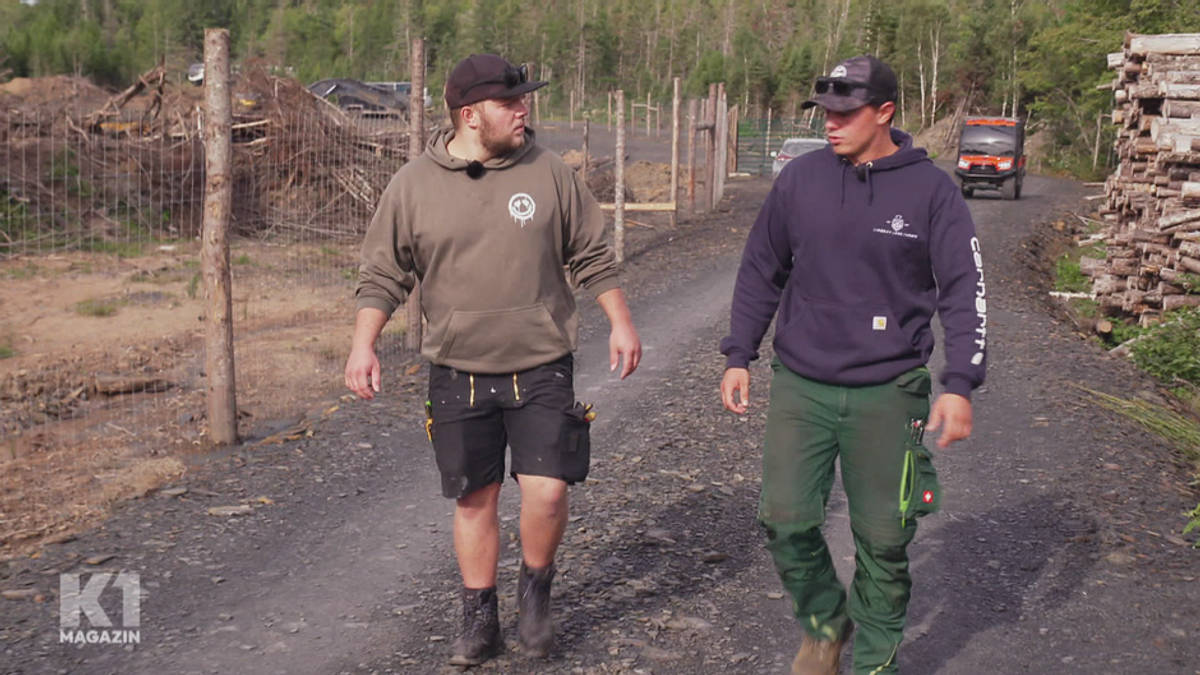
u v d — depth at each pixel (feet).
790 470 9.53
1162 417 21.39
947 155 197.98
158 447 20.49
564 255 10.73
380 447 19.31
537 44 433.48
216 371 20.22
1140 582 13.05
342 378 26.81
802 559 9.75
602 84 425.69
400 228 10.12
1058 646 11.46
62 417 23.61
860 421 9.23
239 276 41.16
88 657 11.02
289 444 19.49
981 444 19.26
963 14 276.21
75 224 45.65
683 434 20.02
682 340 30.32
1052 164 159.94
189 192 47.55
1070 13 152.05
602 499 16.11
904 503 9.11
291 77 60.49
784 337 9.57
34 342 31.83
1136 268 37.91
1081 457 18.31
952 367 8.98
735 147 120.88
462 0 519.60
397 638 11.54
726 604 12.34
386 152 58.34
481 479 10.45
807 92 320.91
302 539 14.66
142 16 445.78
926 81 255.09
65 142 45.37
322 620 12.01
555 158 10.40
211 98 19.62
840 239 9.17
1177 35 40.29
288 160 52.85
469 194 9.96
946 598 12.70
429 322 10.39
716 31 491.31
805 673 10.09
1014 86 199.41
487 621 10.80
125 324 34.63
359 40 471.62
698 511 15.57
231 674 10.71
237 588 12.92
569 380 10.49
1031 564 13.67
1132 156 45.55
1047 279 50.75
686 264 47.44
